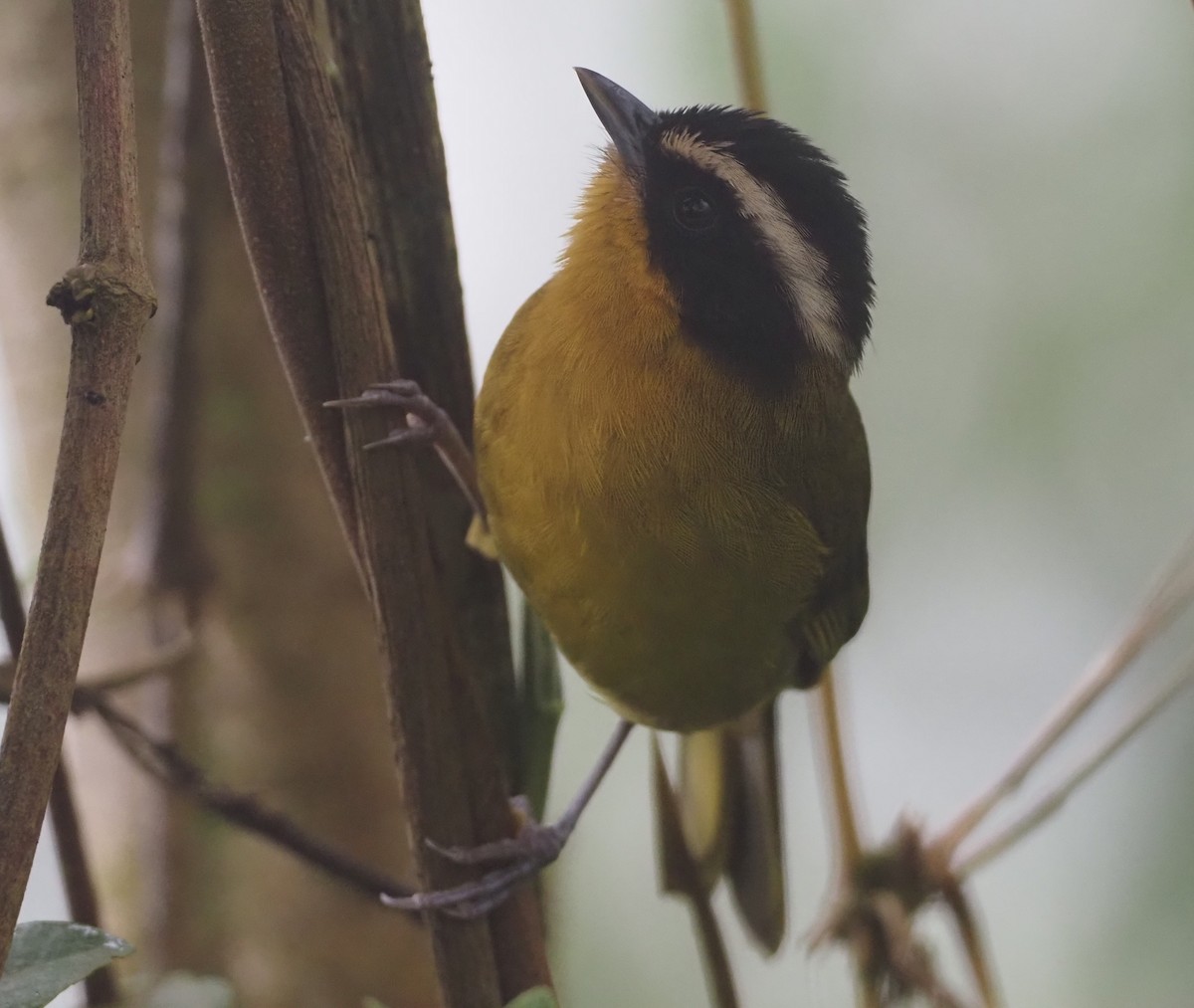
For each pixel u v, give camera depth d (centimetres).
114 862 235
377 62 231
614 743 237
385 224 232
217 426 235
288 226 229
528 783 233
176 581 235
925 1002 236
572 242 236
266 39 229
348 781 236
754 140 235
